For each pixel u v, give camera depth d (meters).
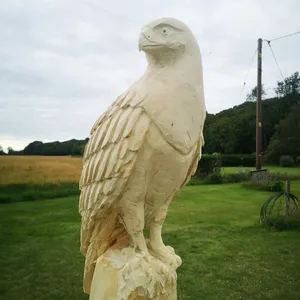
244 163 26.22
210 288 4.56
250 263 5.38
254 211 9.16
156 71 1.94
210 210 9.37
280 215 7.92
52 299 4.26
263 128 32.25
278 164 26.84
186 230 7.28
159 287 2.02
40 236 6.87
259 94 15.34
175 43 1.90
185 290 4.51
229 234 6.96
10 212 9.21
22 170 12.14
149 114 1.84
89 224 2.08
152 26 1.92
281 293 4.42
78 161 13.25
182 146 1.88
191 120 1.91
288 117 28.34
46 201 11.03
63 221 8.16
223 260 5.50
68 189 12.48
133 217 2.00
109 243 2.27
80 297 4.32
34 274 4.98
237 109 36.09
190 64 1.93
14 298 4.28
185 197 11.56
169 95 1.86
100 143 1.95
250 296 4.36
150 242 2.27
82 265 5.32
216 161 17.30
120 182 1.87
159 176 1.94
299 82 34.00
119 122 1.89
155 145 1.86
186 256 5.68
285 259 5.54
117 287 1.96
